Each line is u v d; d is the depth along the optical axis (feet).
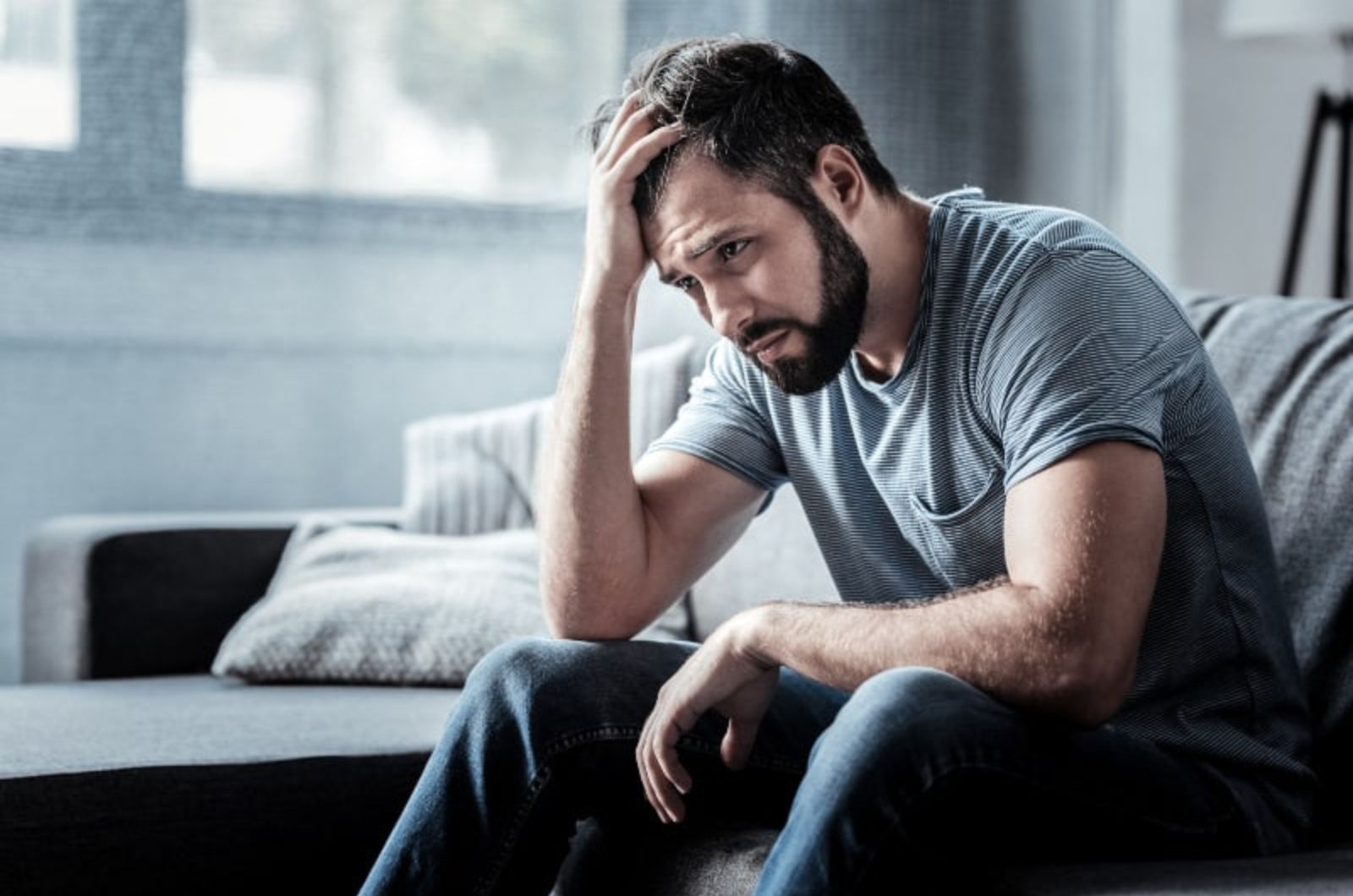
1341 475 6.74
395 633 8.99
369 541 9.68
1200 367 5.90
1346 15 13.39
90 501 11.97
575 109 13.07
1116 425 5.48
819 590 8.48
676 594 6.81
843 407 6.47
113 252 11.93
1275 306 7.46
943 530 6.16
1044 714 5.34
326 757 7.28
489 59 12.84
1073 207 14.10
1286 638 6.25
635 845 6.36
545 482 6.77
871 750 5.10
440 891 5.95
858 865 5.07
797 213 5.85
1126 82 14.10
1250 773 5.98
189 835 7.05
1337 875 5.40
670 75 6.10
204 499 12.24
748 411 6.89
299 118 12.38
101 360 11.94
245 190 12.25
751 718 6.07
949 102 13.76
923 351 6.05
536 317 12.98
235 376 12.28
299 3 12.35
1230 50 14.92
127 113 11.93
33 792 6.82
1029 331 5.72
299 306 12.41
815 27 13.41
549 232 12.98
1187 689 6.00
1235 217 15.10
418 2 12.64
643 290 10.24
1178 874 5.40
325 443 12.51
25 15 11.69
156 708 8.21
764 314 5.88
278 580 9.72
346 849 7.33
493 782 5.98
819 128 5.94
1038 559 5.41
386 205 12.59
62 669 9.68
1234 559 6.00
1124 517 5.38
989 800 5.26
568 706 6.06
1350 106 14.26
